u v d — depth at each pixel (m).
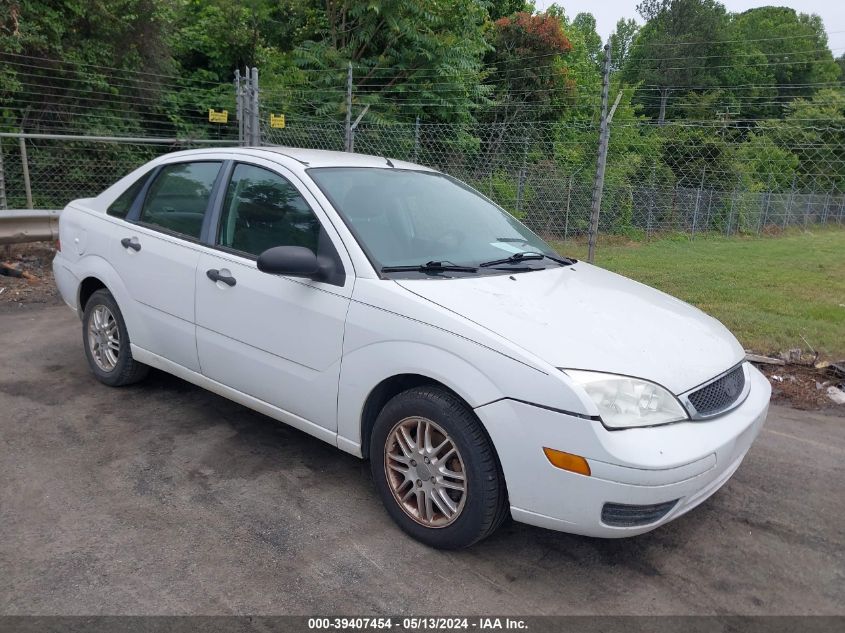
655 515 2.77
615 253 12.67
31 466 3.75
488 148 12.89
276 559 3.02
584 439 2.65
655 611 2.79
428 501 3.12
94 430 4.24
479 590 2.88
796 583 3.03
